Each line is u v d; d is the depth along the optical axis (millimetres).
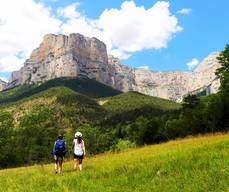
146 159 21547
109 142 118375
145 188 13336
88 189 14797
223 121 64250
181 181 13148
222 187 11344
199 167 15547
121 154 30016
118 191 13633
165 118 110750
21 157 101625
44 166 31219
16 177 23828
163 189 12586
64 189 15352
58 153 22656
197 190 11656
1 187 18281
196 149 21734
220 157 17047
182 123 77000
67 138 101312
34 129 115688
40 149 108812
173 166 16906
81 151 23078
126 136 142375
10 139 98500
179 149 23719
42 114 192250
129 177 16219
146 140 94438
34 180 20000
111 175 17766
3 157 95312
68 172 22516
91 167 23078
